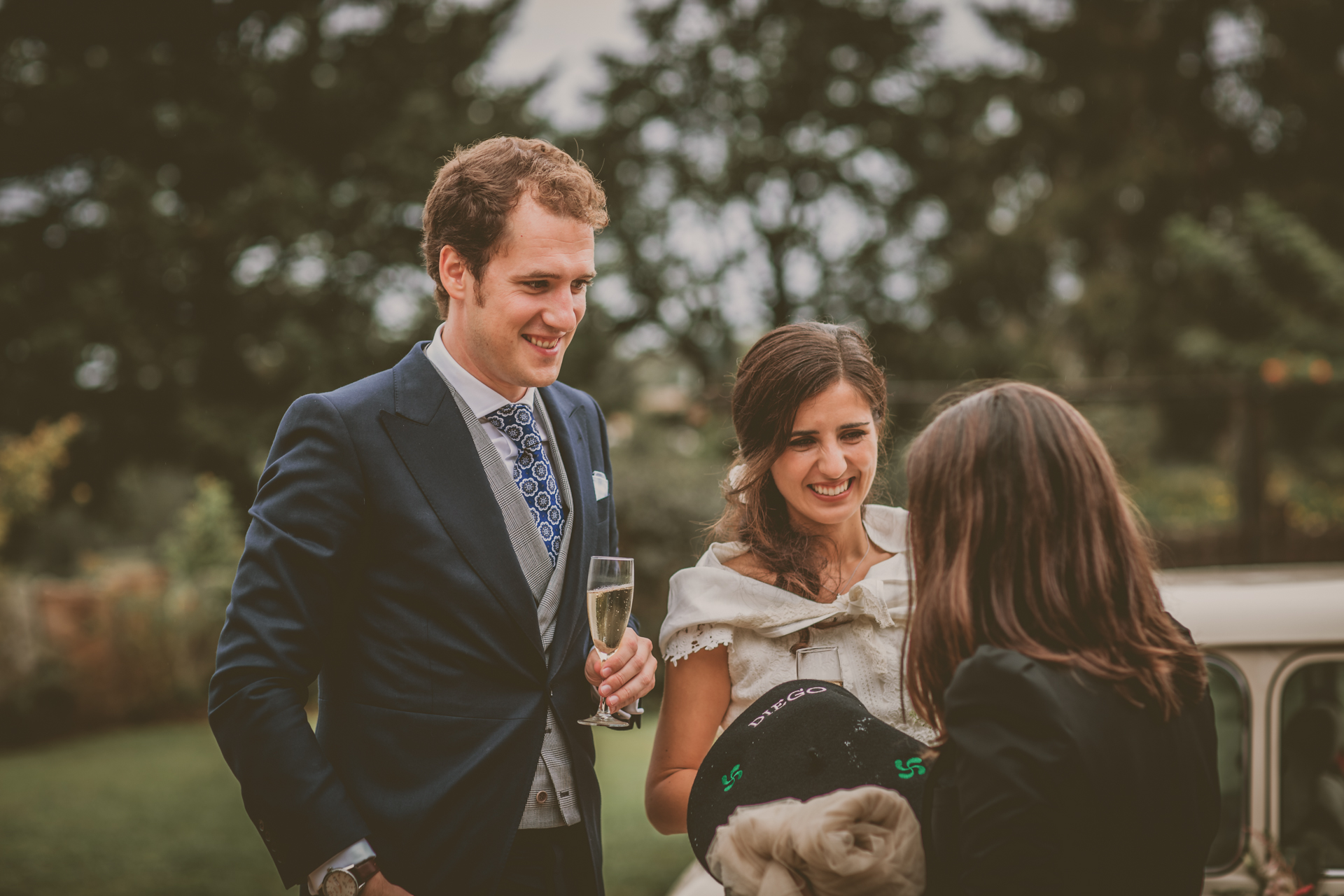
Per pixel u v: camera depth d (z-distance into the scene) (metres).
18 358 14.95
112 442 15.63
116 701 10.64
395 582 1.87
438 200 1.92
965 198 21.03
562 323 1.89
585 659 2.03
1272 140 19.58
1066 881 1.30
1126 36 19.92
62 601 10.55
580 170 1.94
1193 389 7.18
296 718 1.74
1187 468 16.17
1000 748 1.32
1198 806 1.41
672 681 2.04
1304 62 18.92
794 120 20.83
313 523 1.81
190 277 15.39
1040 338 20.30
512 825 1.84
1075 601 1.41
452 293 1.93
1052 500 1.44
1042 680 1.34
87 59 15.77
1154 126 19.95
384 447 1.89
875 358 2.25
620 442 15.58
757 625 2.00
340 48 16.62
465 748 1.84
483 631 1.87
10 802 7.20
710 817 1.66
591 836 1.97
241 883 5.43
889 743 1.64
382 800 1.82
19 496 11.33
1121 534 1.46
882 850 1.45
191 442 14.94
